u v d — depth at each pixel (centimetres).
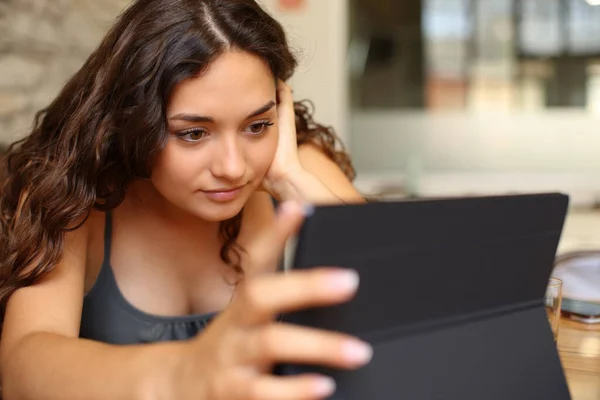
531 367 64
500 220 59
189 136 88
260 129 92
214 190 91
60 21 269
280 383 45
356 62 361
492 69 359
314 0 340
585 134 357
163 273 115
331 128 137
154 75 87
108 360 64
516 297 64
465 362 59
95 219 113
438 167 370
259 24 92
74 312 98
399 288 54
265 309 45
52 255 98
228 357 46
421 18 358
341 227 49
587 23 346
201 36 86
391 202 52
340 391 53
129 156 95
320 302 45
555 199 63
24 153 119
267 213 122
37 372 70
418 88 365
